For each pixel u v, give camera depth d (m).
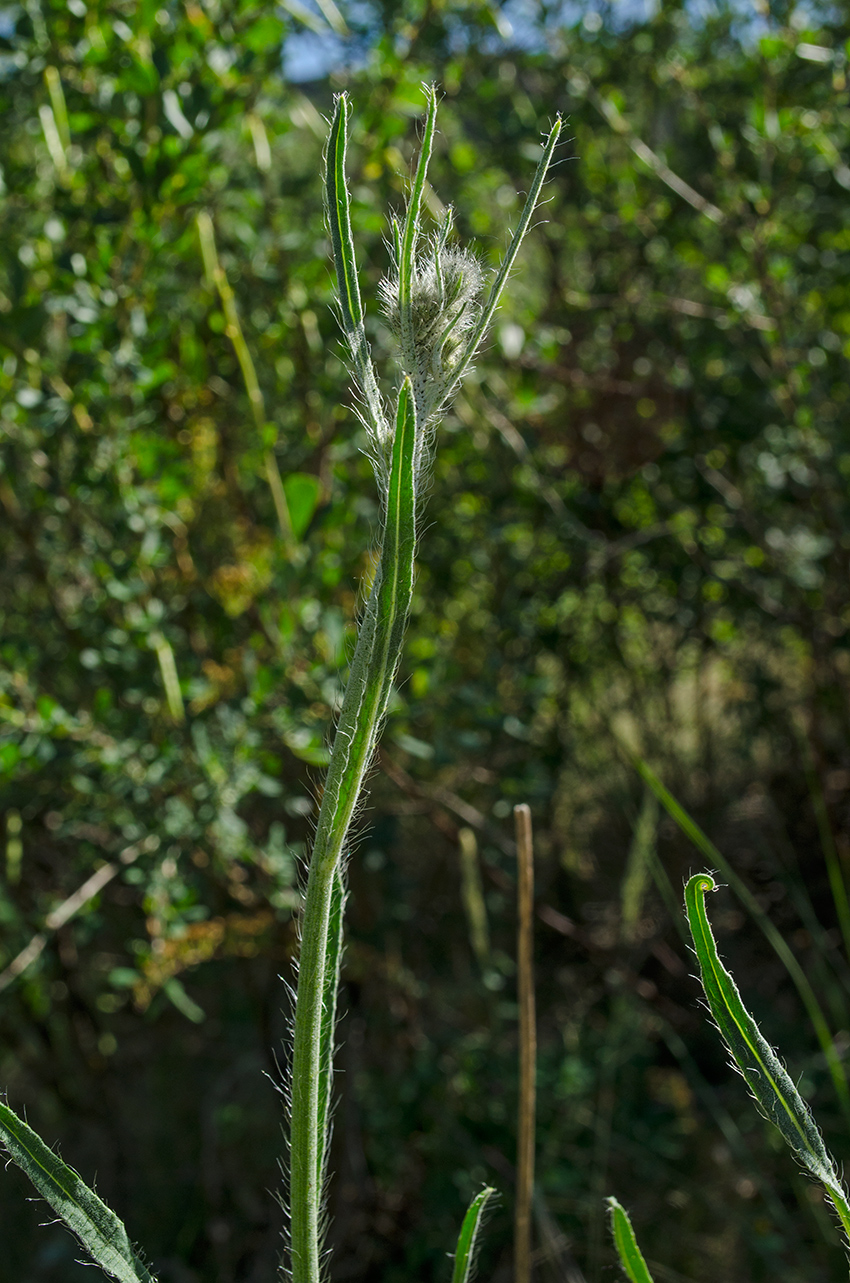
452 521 2.10
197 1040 2.31
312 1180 0.52
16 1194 2.17
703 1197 1.85
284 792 1.85
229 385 1.86
